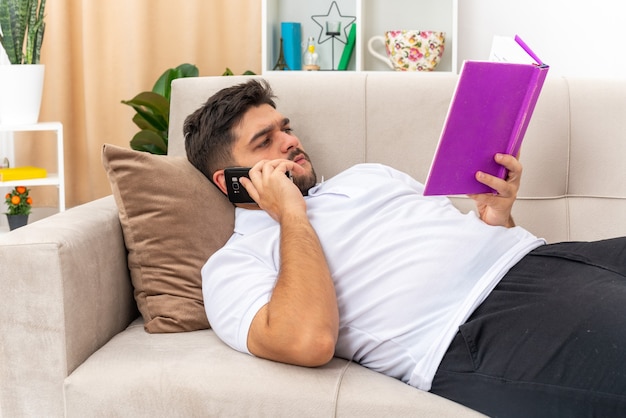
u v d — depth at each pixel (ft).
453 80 5.93
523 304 4.14
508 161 4.57
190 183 4.99
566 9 9.84
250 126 5.10
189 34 10.51
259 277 4.36
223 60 10.65
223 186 5.19
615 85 5.90
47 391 4.12
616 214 5.75
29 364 4.12
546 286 4.21
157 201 4.79
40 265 4.07
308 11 10.40
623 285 4.06
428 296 4.35
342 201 4.84
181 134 5.98
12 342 4.12
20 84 9.45
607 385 3.56
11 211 10.01
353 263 4.49
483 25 10.11
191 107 5.97
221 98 5.18
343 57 10.04
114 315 4.73
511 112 4.45
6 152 10.93
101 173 10.68
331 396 3.84
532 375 3.75
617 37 9.72
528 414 3.75
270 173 4.79
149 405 3.98
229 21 10.56
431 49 9.57
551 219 5.80
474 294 4.31
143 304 4.81
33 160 10.86
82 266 4.29
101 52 10.52
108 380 4.03
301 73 6.14
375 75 5.98
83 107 10.82
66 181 10.85
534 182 5.81
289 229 4.40
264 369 4.01
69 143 10.80
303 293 4.02
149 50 10.53
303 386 3.89
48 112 10.75
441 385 4.05
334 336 4.02
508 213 4.92
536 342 3.84
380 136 5.89
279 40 10.39
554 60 9.98
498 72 4.20
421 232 4.61
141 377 4.01
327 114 5.90
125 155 4.80
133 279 4.89
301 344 3.92
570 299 3.99
